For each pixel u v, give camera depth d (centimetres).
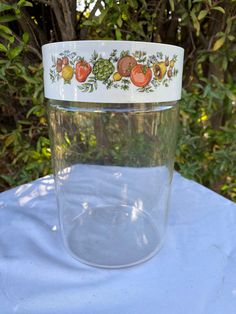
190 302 31
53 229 47
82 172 66
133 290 33
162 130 50
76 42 30
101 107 40
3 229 46
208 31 73
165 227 48
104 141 66
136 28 65
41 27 68
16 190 63
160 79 33
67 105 39
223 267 37
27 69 67
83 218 52
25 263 38
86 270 37
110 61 30
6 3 54
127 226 49
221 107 88
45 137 85
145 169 64
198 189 63
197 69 82
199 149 88
